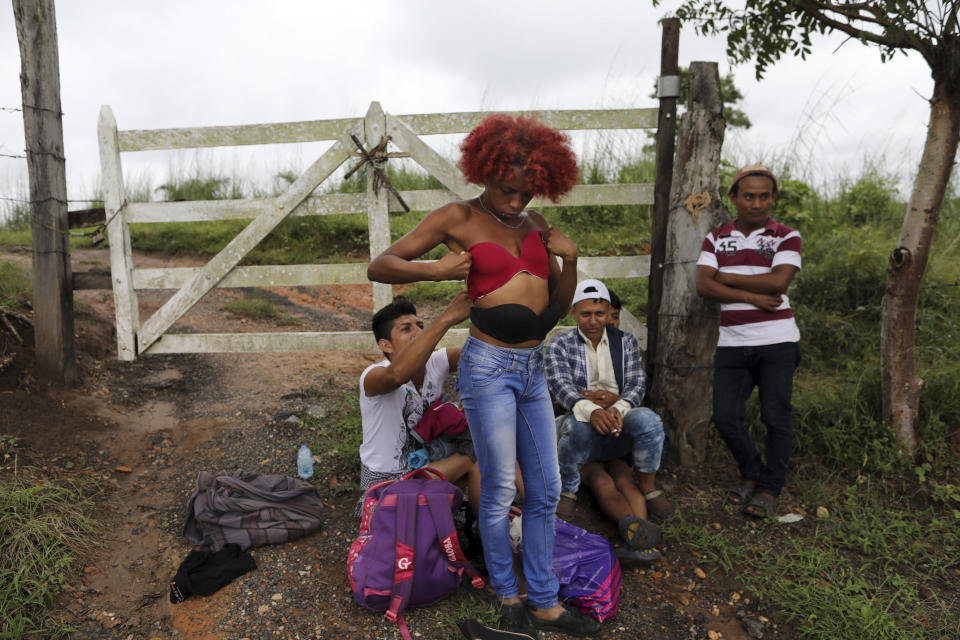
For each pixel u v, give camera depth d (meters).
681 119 3.83
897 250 3.71
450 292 6.76
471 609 2.71
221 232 8.45
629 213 7.91
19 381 4.26
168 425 4.23
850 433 3.93
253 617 2.67
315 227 8.22
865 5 3.43
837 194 7.64
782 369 3.38
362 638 2.57
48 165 4.26
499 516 2.51
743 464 3.65
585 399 3.31
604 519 3.46
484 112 4.18
